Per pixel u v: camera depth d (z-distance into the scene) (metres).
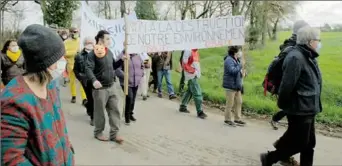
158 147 5.82
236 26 7.47
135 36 7.22
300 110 4.21
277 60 4.61
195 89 7.77
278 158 4.56
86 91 6.80
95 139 6.07
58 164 1.85
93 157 5.27
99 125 5.98
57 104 1.93
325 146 4.79
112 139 5.98
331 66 4.54
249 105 7.64
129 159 5.24
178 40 7.61
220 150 5.66
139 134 6.53
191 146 5.87
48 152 1.78
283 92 4.21
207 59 9.80
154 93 10.84
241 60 7.02
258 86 7.64
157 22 7.44
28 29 1.79
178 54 11.88
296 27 4.66
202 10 21.72
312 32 4.12
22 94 1.71
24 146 1.69
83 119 7.37
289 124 4.42
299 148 4.39
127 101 7.09
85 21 8.24
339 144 4.77
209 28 7.60
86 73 5.59
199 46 7.66
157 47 7.47
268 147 5.66
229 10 16.00
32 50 1.75
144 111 8.40
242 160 5.23
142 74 7.26
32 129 1.73
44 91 1.86
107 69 5.69
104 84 5.73
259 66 7.68
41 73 1.80
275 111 7.18
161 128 6.94
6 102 1.67
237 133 6.51
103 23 8.38
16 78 1.79
